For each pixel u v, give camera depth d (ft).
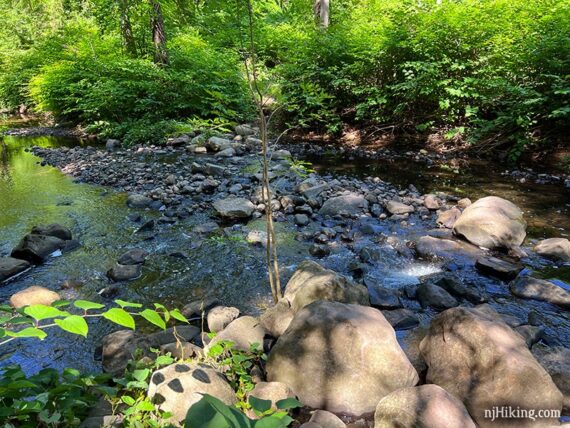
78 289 10.95
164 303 10.30
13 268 11.69
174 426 5.36
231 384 6.84
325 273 9.29
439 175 21.48
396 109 26.94
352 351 6.98
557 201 17.19
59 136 37.55
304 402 6.88
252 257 12.66
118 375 7.34
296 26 38.83
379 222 15.47
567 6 21.88
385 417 6.00
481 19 24.56
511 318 9.00
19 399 5.23
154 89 32.63
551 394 6.33
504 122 23.21
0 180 21.91
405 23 27.04
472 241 13.32
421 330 9.03
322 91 10.34
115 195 18.85
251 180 20.67
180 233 14.51
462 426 5.71
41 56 53.21
